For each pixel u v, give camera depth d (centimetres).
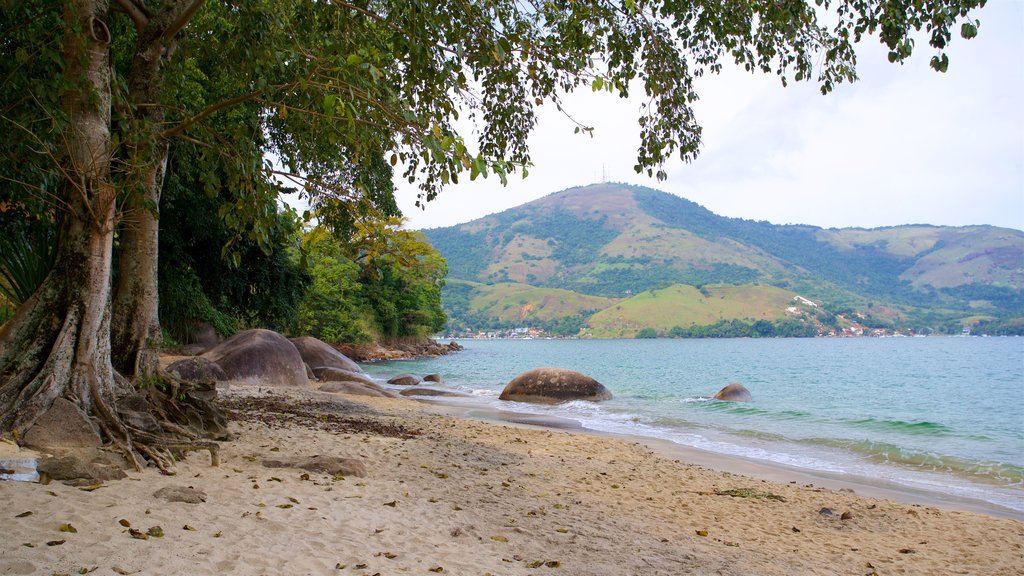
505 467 921
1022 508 874
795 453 1286
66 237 627
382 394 2070
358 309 5950
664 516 715
